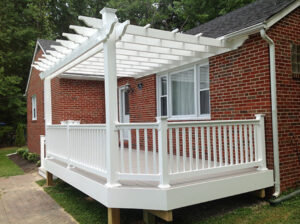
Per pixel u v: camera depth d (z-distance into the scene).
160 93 7.50
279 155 4.64
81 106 9.59
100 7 26.31
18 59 18.52
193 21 19.09
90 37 4.18
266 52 4.57
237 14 6.89
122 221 4.13
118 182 3.77
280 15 4.60
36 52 12.39
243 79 4.96
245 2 14.53
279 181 4.60
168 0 22.78
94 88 9.87
